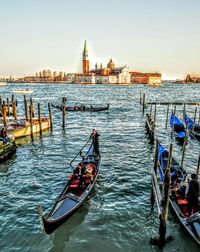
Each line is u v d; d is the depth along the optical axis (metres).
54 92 124.00
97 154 17.55
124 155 21.31
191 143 26.03
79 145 24.69
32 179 16.05
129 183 15.41
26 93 111.38
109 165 18.61
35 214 11.91
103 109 51.16
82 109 50.59
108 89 159.62
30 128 26.48
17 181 15.72
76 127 34.44
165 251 9.67
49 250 9.60
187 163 19.67
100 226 11.09
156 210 12.38
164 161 16.41
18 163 19.08
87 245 9.93
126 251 9.66
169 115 48.38
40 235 10.41
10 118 34.72
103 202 13.06
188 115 49.03
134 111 53.38
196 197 10.55
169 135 30.05
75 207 11.13
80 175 13.47
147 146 24.48
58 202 11.23
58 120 40.47
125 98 89.88
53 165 18.72
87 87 189.12
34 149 23.02
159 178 15.40
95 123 38.09
